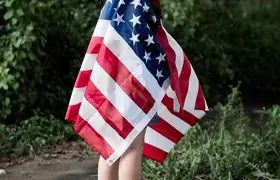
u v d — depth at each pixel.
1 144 7.47
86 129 4.44
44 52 8.91
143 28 4.38
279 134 6.60
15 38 8.31
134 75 4.34
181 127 4.98
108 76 4.39
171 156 6.14
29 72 8.60
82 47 9.77
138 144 4.41
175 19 11.05
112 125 4.35
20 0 8.48
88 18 10.16
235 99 7.87
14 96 8.45
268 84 14.81
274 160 6.38
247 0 17.69
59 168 6.91
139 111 4.33
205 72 11.71
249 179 5.99
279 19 17.61
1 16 8.66
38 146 7.63
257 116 10.67
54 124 8.32
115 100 4.37
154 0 4.53
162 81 4.44
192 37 11.30
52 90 9.05
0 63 8.30
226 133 6.97
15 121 8.53
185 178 6.00
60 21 9.51
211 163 6.06
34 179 6.48
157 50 4.41
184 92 4.77
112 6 4.50
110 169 4.59
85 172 6.76
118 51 4.40
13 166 6.98
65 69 9.52
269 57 14.97
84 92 4.56
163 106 4.88
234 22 14.02
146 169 6.17
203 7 12.45
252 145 6.50
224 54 12.55
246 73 14.35
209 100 11.52
